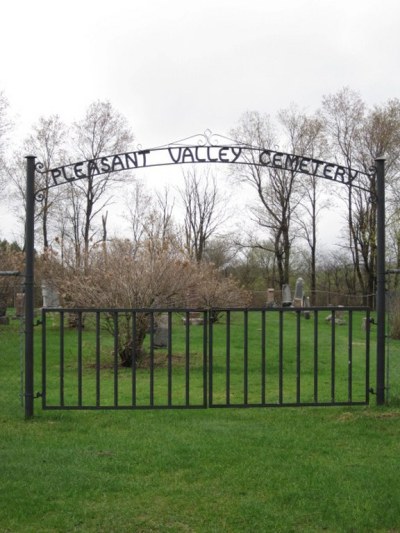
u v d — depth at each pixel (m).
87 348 14.56
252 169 42.06
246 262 49.94
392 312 17.97
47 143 38.88
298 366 7.20
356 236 40.88
